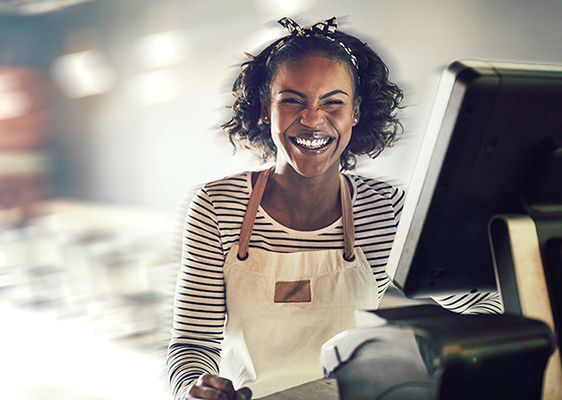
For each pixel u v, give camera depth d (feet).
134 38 20.66
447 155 2.02
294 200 3.85
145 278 13.94
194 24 18.79
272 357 3.74
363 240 4.00
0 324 12.64
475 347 1.78
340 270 3.81
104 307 13.08
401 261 2.22
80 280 14.53
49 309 13.44
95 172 22.27
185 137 19.84
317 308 3.76
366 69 3.94
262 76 3.91
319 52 3.56
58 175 22.54
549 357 1.92
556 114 2.08
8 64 23.00
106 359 10.55
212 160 18.61
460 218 2.15
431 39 11.66
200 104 19.29
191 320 3.71
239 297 3.76
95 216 20.26
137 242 15.97
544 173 2.11
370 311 2.06
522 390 1.89
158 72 20.16
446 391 1.78
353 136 4.29
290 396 2.65
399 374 1.86
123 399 8.96
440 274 2.25
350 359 1.98
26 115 22.63
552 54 10.78
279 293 3.74
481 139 2.01
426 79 11.55
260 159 4.53
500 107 1.97
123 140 21.48
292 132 3.58
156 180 20.34
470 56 11.62
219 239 3.90
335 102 3.57
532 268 2.07
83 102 22.27
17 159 22.61
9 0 22.21
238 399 2.50
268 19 16.37
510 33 11.12
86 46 22.00
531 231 2.08
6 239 17.01
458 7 11.43
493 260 2.17
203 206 3.91
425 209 2.11
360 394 1.98
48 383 9.73
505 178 2.14
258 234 3.87
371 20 12.39
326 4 13.71
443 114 2.01
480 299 3.18
